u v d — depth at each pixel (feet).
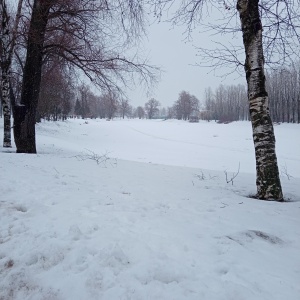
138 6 28.37
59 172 24.79
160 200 18.20
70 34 37.58
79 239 11.88
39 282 9.25
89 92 45.44
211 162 79.77
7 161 27.71
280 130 177.27
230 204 17.76
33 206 15.46
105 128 197.47
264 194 19.89
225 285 8.84
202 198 19.17
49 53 39.78
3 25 42.91
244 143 134.51
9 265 10.21
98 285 9.00
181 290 8.65
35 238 11.93
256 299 8.21
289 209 16.79
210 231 13.05
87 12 36.76
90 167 29.30
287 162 79.51
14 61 52.70
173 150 111.75
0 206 15.17
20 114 37.24
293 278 9.35
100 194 18.67
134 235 12.26
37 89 38.04
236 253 10.91
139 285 8.94
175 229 13.14
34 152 38.42
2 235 12.25
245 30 20.40
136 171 29.78
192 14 24.14
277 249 11.46
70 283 9.13
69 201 16.57
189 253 10.85
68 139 125.80
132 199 18.03
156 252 10.84
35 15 35.58
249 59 20.29
